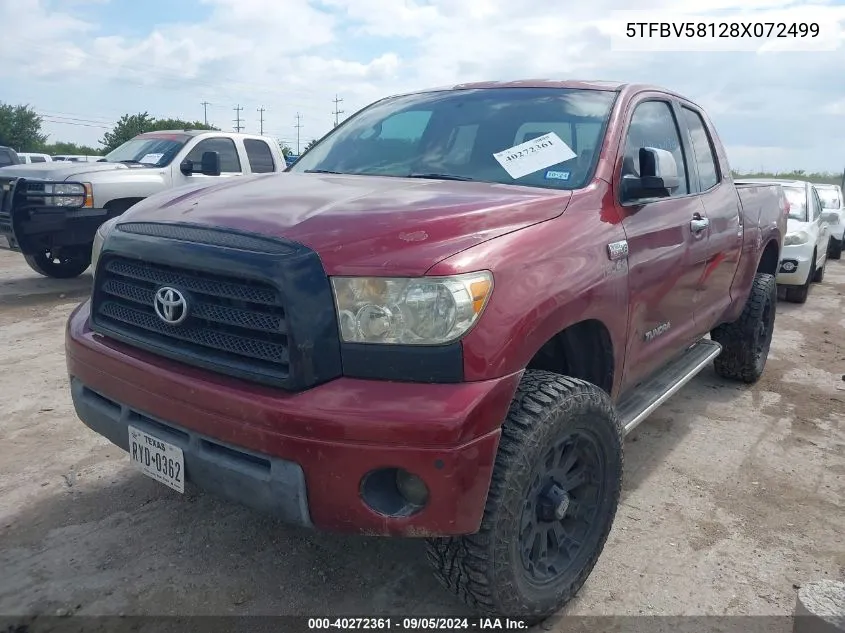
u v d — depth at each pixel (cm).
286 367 202
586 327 271
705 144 423
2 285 846
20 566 271
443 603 258
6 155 1753
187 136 919
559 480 245
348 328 200
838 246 1538
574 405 231
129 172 821
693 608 261
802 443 424
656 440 421
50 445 379
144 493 330
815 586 242
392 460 192
